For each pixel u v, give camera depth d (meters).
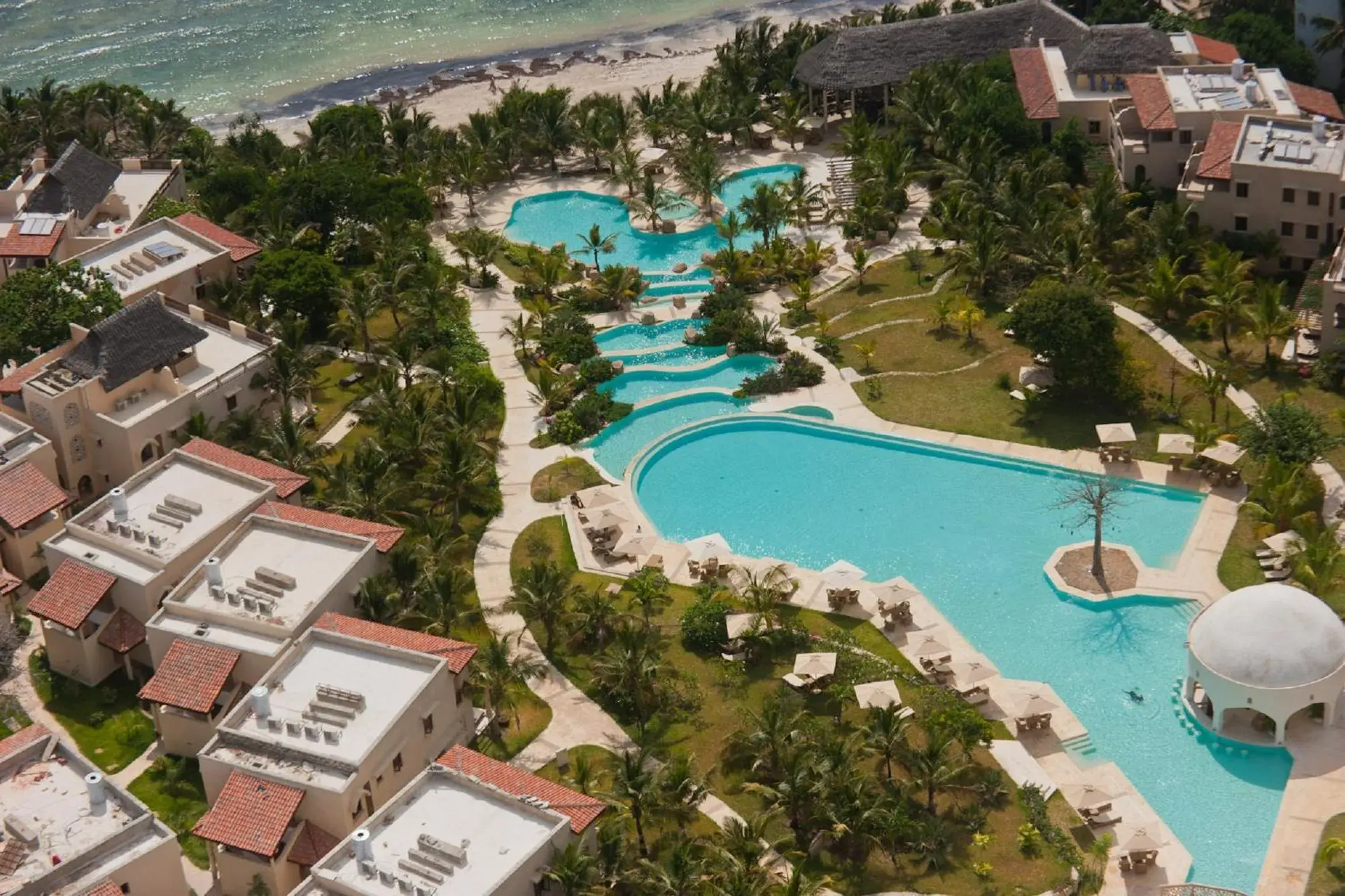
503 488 104.62
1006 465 104.06
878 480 104.50
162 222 126.69
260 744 76.00
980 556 96.31
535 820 71.38
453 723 81.56
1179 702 83.81
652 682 84.31
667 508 103.38
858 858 74.56
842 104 157.62
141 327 104.69
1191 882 73.44
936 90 144.50
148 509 93.44
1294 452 95.69
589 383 115.94
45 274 111.75
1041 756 80.56
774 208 131.12
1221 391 102.69
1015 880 73.06
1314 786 77.69
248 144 153.62
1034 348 107.81
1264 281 118.50
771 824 76.31
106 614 88.19
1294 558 89.44
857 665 86.19
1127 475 101.38
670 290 130.12
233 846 72.50
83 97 158.50
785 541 99.25
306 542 90.38
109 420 100.12
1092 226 120.06
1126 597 91.19
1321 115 127.62
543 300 123.12
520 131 153.88
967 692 83.69
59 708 86.94
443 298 123.44
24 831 71.44
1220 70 135.25
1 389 103.06
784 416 111.12
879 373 114.69
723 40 195.50
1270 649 78.69
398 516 99.94
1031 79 143.50
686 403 115.00
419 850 69.44
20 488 95.25
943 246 130.75
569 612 89.56
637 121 157.00
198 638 83.12
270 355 109.38
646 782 74.19
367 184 135.00
